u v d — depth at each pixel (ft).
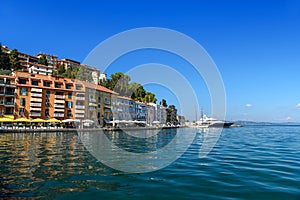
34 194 24.97
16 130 141.38
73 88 219.61
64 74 286.46
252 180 29.60
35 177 31.81
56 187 27.43
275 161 42.57
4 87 191.31
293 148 63.62
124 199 23.66
